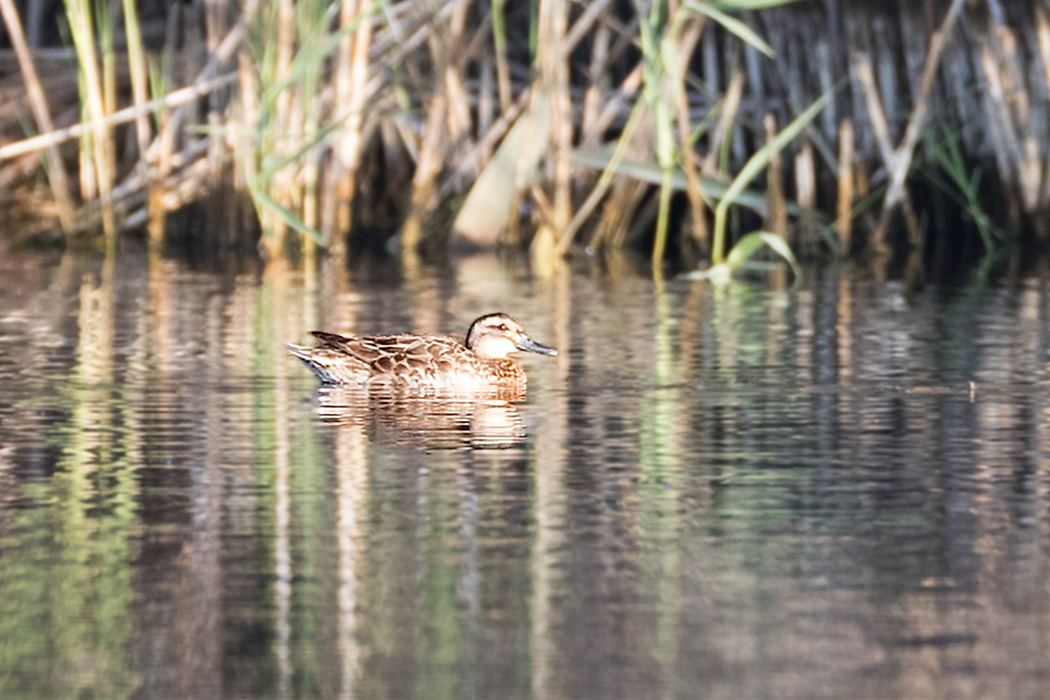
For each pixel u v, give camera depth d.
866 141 24.73
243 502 9.52
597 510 9.38
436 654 7.21
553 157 23.38
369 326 16.73
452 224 24.23
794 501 9.59
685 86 25.48
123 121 25.16
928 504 9.51
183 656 7.20
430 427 11.69
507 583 8.10
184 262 22.66
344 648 7.29
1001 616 7.66
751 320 17.20
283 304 18.41
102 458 10.62
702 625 7.56
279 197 23.25
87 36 23.44
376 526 9.05
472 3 25.48
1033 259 23.19
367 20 22.59
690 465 10.48
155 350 15.04
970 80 24.83
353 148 23.44
